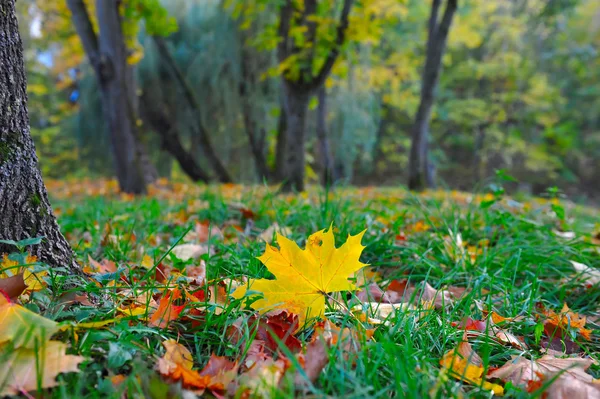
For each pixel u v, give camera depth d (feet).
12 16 5.40
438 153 97.35
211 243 9.69
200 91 51.03
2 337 3.81
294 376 4.02
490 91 91.04
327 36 29.91
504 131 96.68
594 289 7.73
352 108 60.49
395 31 64.85
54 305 4.80
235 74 49.96
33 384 3.56
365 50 57.21
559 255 9.17
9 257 4.63
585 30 95.91
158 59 50.21
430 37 38.04
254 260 7.04
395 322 5.51
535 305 7.26
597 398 4.12
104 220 12.50
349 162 61.93
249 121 51.80
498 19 79.51
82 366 3.91
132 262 8.23
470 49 91.30
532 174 104.53
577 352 5.82
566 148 98.58
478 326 6.00
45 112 80.28
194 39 52.60
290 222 11.62
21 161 5.46
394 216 12.98
